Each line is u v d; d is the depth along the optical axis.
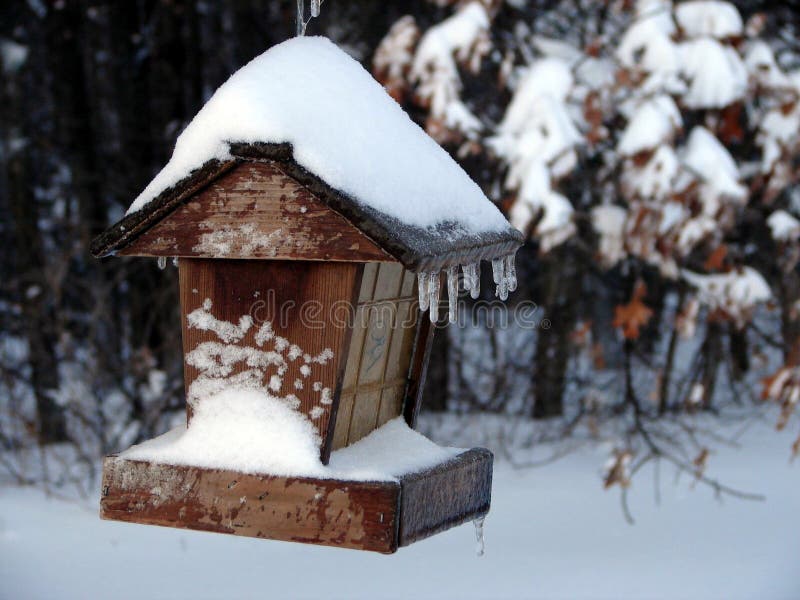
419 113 7.76
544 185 6.45
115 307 8.90
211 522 2.49
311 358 2.50
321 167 2.33
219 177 2.46
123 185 8.91
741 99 6.84
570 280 8.81
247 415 2.55
